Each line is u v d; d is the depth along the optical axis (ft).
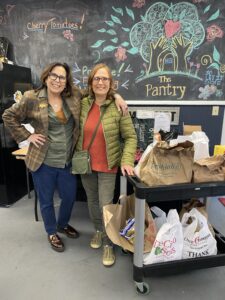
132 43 8.44
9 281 5.47
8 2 9.04
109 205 5.52
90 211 6.46
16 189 9.53
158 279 5.50
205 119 8.74
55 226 6.63
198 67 8.32
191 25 8.03
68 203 6.62
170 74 8.47
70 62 9.18
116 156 5.74
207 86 8.44
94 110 5.62
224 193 4.78
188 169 4.72
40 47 9.29
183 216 5.45
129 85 8.77
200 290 5.21
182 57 8.29
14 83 8.71
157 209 5.95
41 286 5.32
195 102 8.52
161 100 8.68
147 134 8.24
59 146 5.80
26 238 7.08
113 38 8.55
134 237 4.95
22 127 5.87
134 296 5.07
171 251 4.98
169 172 4.65
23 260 6.16
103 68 5.32
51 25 8.98
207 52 8.20
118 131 5.69
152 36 8.25
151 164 4.62
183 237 5.11
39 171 5.97
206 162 4.81
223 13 7.89
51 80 5.34
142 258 4.89
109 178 5.77
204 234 5.14
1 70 8.08
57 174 6.09
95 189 6.21
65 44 9.05
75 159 5.74
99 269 5.84
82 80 9.21
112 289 5.25
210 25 8.00
